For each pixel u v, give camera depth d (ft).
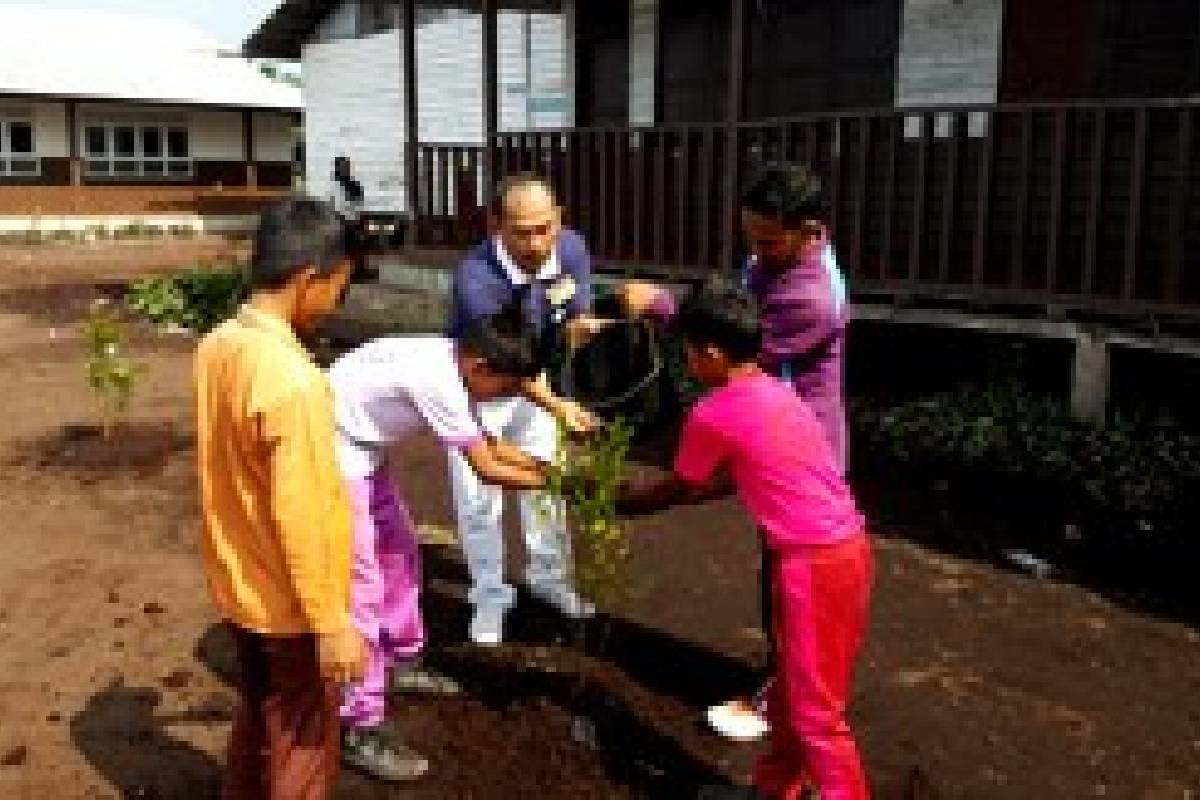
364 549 12.28
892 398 29.45
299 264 9.09
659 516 22.12
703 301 10.91
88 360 39.14
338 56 67.41
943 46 34.09
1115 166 24.82
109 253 88.07
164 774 12.51
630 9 45.37
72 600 17.44
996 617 17.12
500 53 54.49
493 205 14.23
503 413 15.17
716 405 11.00
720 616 17.04
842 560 10.54
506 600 15.79
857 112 26.94
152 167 106.11
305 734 9.78
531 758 12.83
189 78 109.50
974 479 23.82
